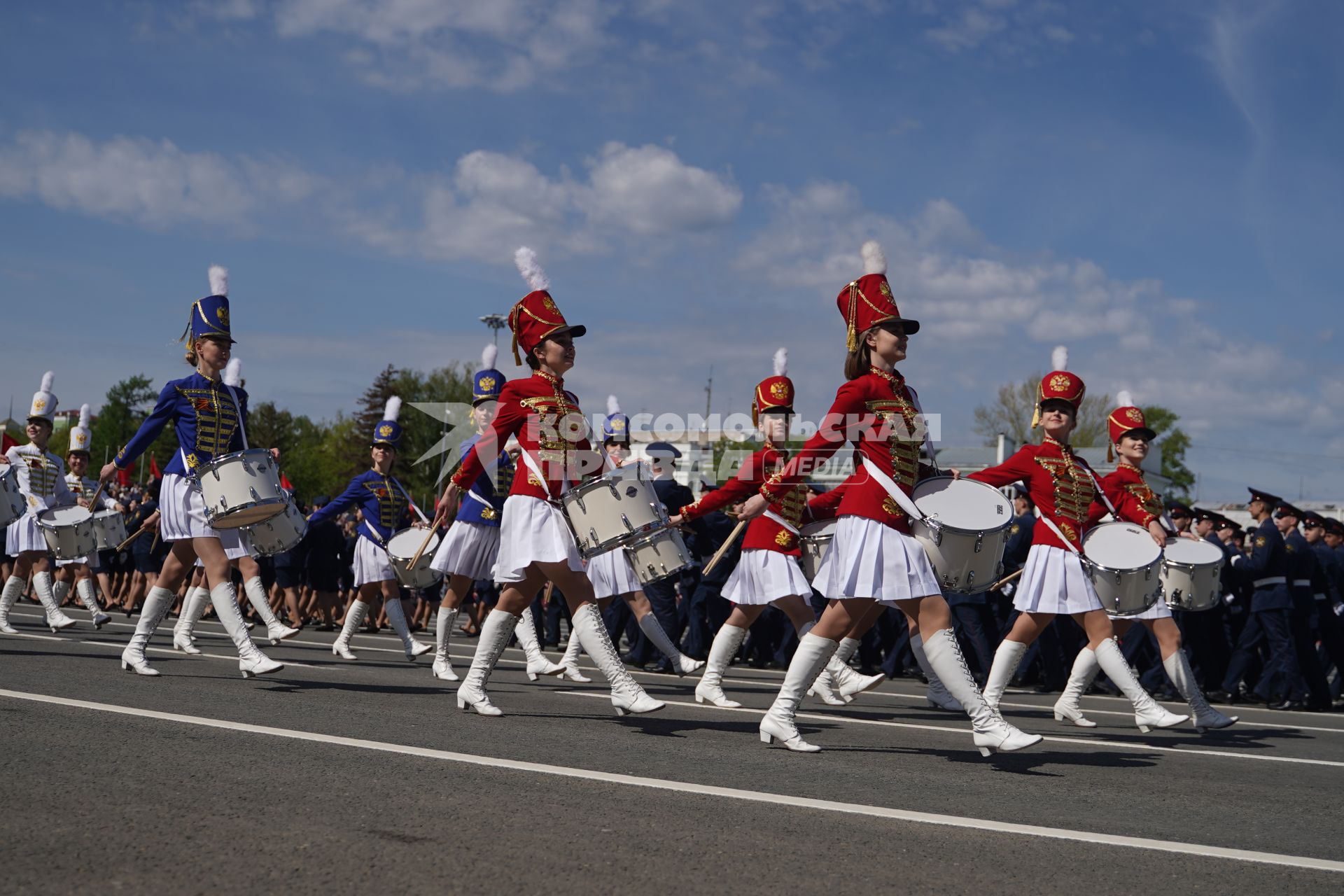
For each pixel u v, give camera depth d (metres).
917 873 3.73
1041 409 8.08
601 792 4.72
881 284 6.30
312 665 10.09
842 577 6.00
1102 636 7.96
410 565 9.35
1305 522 13.93
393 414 11.78
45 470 12.95
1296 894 3.74
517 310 7.09
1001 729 5.84
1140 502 8.70
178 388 8.12
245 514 7.91
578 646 10.44
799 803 4.71
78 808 4.04
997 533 6.23
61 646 10.36
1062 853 4.11
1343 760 7.29
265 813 4.08
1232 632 13.74
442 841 3.81
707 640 14.56
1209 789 5.81
